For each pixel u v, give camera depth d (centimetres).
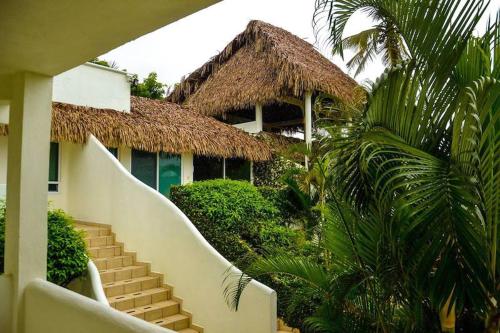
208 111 1583
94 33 329
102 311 340
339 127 277
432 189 218
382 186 254
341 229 357
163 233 756
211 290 664
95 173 888
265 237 905
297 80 1296
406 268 252
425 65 239
